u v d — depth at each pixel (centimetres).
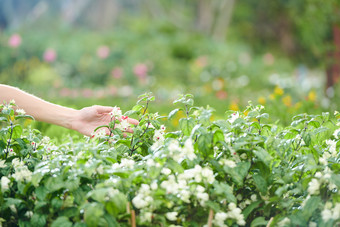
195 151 255
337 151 305
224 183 254
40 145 315
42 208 238
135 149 302
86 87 1880
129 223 231
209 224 235
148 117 306
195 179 238
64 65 1994
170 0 3000
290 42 2711
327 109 701
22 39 2180
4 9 3003
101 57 2022
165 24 2642
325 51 1369
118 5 2828
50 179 233
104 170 243
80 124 350
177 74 1941
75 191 236
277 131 311
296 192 245
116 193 222
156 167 232
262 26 2950
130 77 1894
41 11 2742
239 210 239
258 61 2264
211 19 2942
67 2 2786
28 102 348
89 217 214
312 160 253
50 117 350
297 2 1412
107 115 353
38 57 2078
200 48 2245
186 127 264
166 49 2202
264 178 248
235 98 1082
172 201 235
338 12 1253
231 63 1977
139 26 2500
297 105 698
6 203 238
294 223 237
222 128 276
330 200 247
